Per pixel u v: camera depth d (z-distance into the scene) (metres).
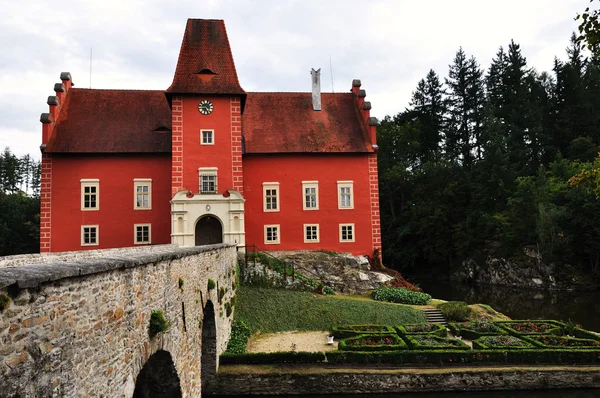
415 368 20.05
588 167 47.75
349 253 36.19
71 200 33.44
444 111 71.25
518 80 64.50
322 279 33.38
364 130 38.78
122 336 7.59
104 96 37.28
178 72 32.62
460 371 19.55
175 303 11.00
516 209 50.19
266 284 29.64
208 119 32.50
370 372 19.58
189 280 12.74
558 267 46.84
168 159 34.78
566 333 24.72
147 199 34.28
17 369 4.69
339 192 37.03
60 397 5.54
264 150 36.34
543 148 56.94
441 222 55.97
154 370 10.94
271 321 26.39
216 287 18.56
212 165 32.19
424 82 72.75
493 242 53.62
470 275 53.69
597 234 44.81
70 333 5.84
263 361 20.62
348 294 32.91
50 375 5.33
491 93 67.94
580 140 53.91
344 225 36.78
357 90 41.44
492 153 54.06
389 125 63.69
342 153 37.34
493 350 20.66
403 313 28.05
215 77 32.81
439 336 23.89
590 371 19.45
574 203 46.06
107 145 34.16
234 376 19.30
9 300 4.57
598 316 33.66
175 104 32.25
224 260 21.59
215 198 31.17
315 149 36.88
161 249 20.45
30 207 61.12
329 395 19.34
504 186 52.88
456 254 56.97
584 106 57.03
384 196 62.03
